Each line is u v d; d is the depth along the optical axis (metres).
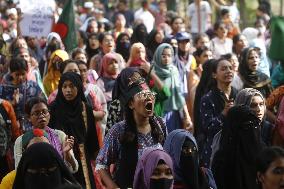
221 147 15.07
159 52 23.34
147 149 14.06
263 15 41.59
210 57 27.73
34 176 13.12
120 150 15.44
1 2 42.41
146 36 30.30
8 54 26.84
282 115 18.47
